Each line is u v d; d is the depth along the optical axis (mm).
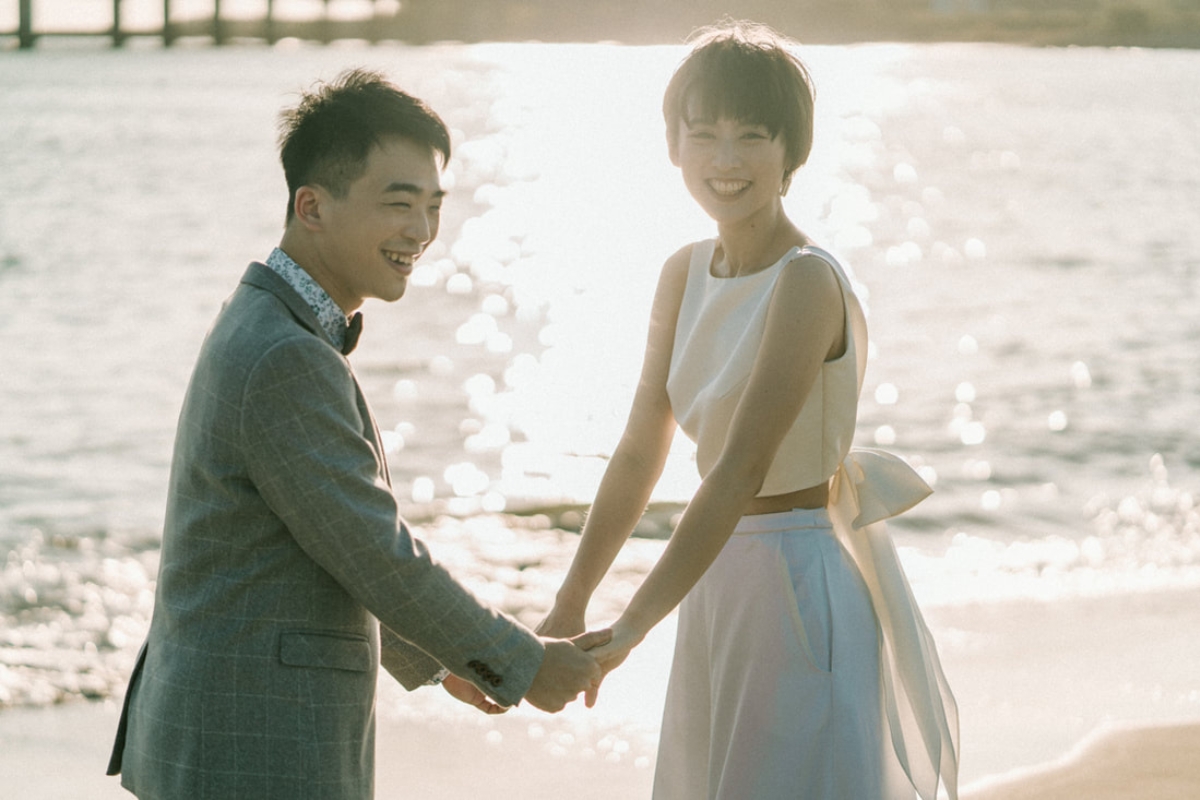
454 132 44781
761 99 2377
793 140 2434
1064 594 5684
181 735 2115
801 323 2346
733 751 2418
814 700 2371
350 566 2105
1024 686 4496
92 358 11516
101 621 5820
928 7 140875
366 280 2240
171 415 9656
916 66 90562
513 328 13141
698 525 2354
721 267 2574
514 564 6461
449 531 7016
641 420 2721
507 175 32250
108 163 30656
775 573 2416
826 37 131500
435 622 2168
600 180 31312
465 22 133250
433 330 12891
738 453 2348
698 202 2477
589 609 5582
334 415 2104
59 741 4398
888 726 2436
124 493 7812
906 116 49406
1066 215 22609
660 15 132875
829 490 2562
